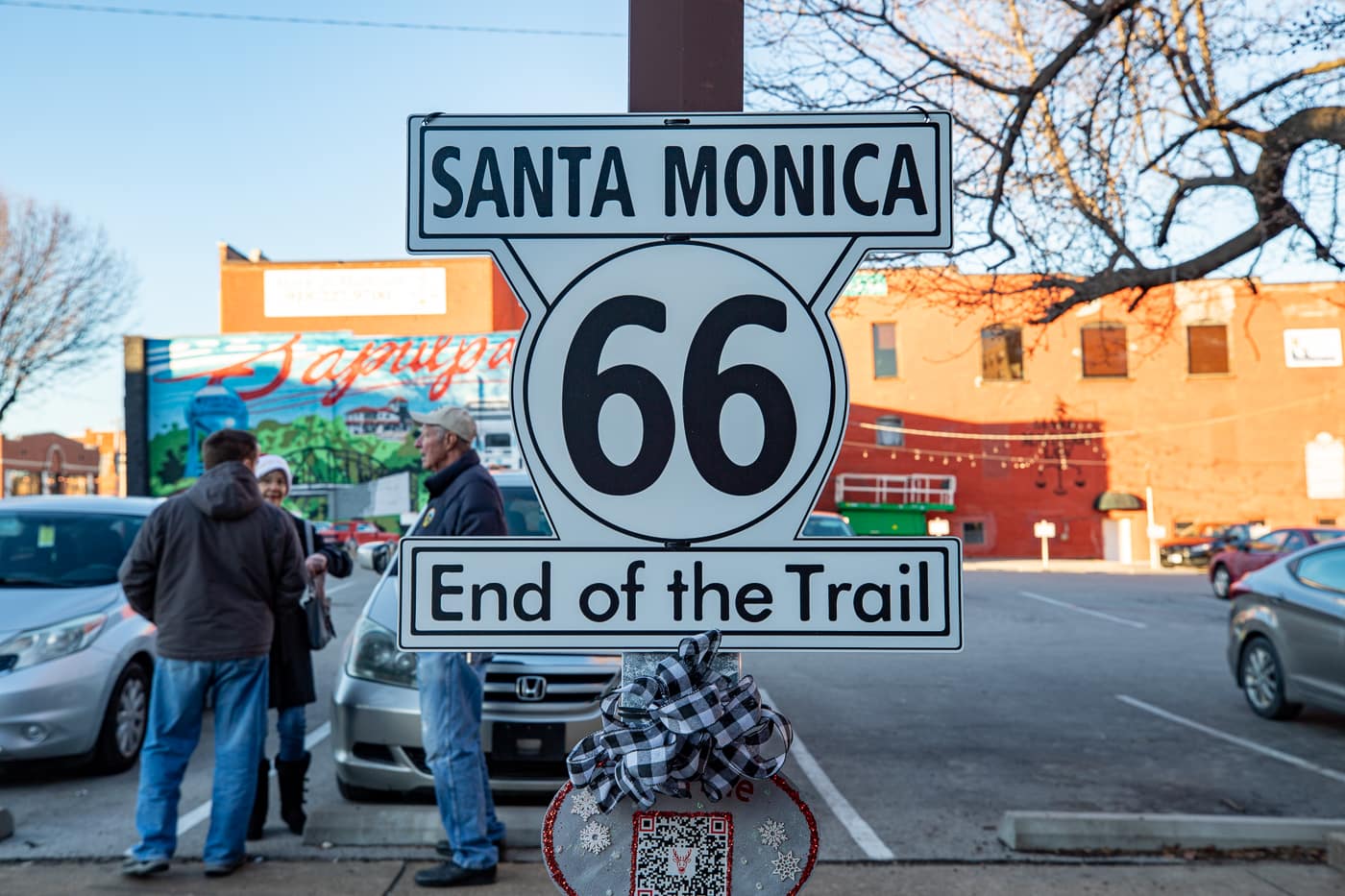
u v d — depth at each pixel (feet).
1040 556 123.03
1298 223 21.93
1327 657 26.55
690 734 6.29
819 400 6.84
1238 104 22.52
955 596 6.63
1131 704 31.22
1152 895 14.87
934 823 18.66
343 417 116.67
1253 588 29.78
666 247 6.93
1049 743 25.71
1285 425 121.90
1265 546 64.03
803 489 6.77
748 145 7.00
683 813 6.50
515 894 14.46
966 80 25.22
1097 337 123.54
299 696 17.28
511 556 6.68
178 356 117.08
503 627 6.64
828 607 6.67
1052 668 38.09
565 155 6.98
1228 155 23.38
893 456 124.06
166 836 15.31
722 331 6.88
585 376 6.84
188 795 20.35
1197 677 36.40
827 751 24.75
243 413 116.67
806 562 6.70
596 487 6.76
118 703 22.04
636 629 6.66
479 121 6.98
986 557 123.34
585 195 6.96
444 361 116.57
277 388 116.88
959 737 26.45
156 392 116.88
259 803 17.03
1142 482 122.72
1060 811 19.62
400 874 15.42
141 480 115.96
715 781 6.40
